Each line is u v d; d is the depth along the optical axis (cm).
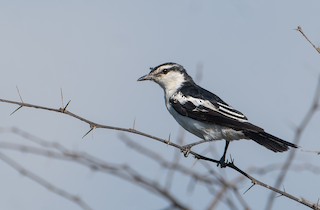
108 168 689
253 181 867
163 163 671
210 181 641
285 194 772
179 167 671
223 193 623
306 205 783
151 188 653
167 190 647
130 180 675
